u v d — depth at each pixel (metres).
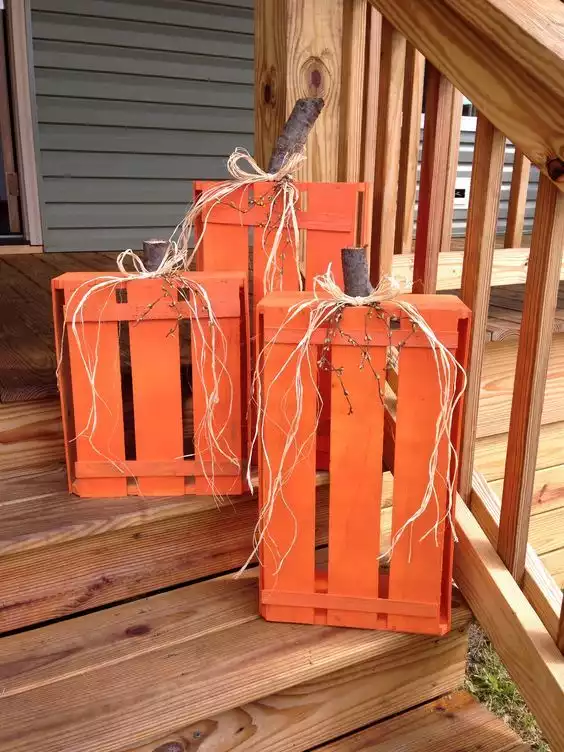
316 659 1.07
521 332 1.11
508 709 1.46
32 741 0.92
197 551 1.28
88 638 1.11
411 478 1.07
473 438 1.25
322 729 1.12
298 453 1.06
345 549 1.11
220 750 1.04
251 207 1.28
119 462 1.24
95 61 3.31
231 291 1.17
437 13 1.12
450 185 1.83
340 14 1.46
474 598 1.22
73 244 3.49
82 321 1.17
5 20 3.13
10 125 3.32
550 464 1.85
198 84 3.57
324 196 1.28
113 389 1.21
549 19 0.95
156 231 3.67
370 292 1.04
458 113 1.74
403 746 1.12
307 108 1.26
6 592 1.14
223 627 1.14
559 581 1.92
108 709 0.97
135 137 3.50
